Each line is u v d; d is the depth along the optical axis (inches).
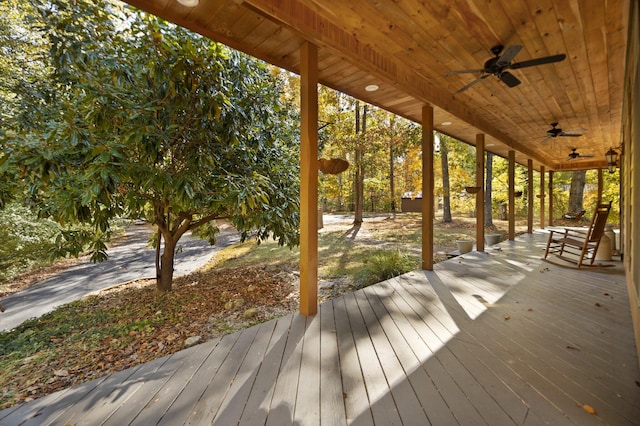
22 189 124.8
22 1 134.0
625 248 159.3
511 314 106.0
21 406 60.9
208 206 150.7
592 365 72.7
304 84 103.8
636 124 81.8
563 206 609.6
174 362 76.4
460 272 166.6
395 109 171.2
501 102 171.2
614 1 84.1
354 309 112.0
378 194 608.4
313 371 71.7
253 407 59.6
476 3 85.7
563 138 267.1
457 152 490.9
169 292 178.2
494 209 631.8
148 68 124.3
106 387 66.7
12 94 143.3
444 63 125.2
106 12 124.0
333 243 315.9
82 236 157.2
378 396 62.2
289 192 177.0
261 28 94.5
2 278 213.2
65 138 106.3
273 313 146.9
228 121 144.2
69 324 137.2
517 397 61.1
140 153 132.6
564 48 109.7
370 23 97.9
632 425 52.7
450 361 75.2
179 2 82.9
